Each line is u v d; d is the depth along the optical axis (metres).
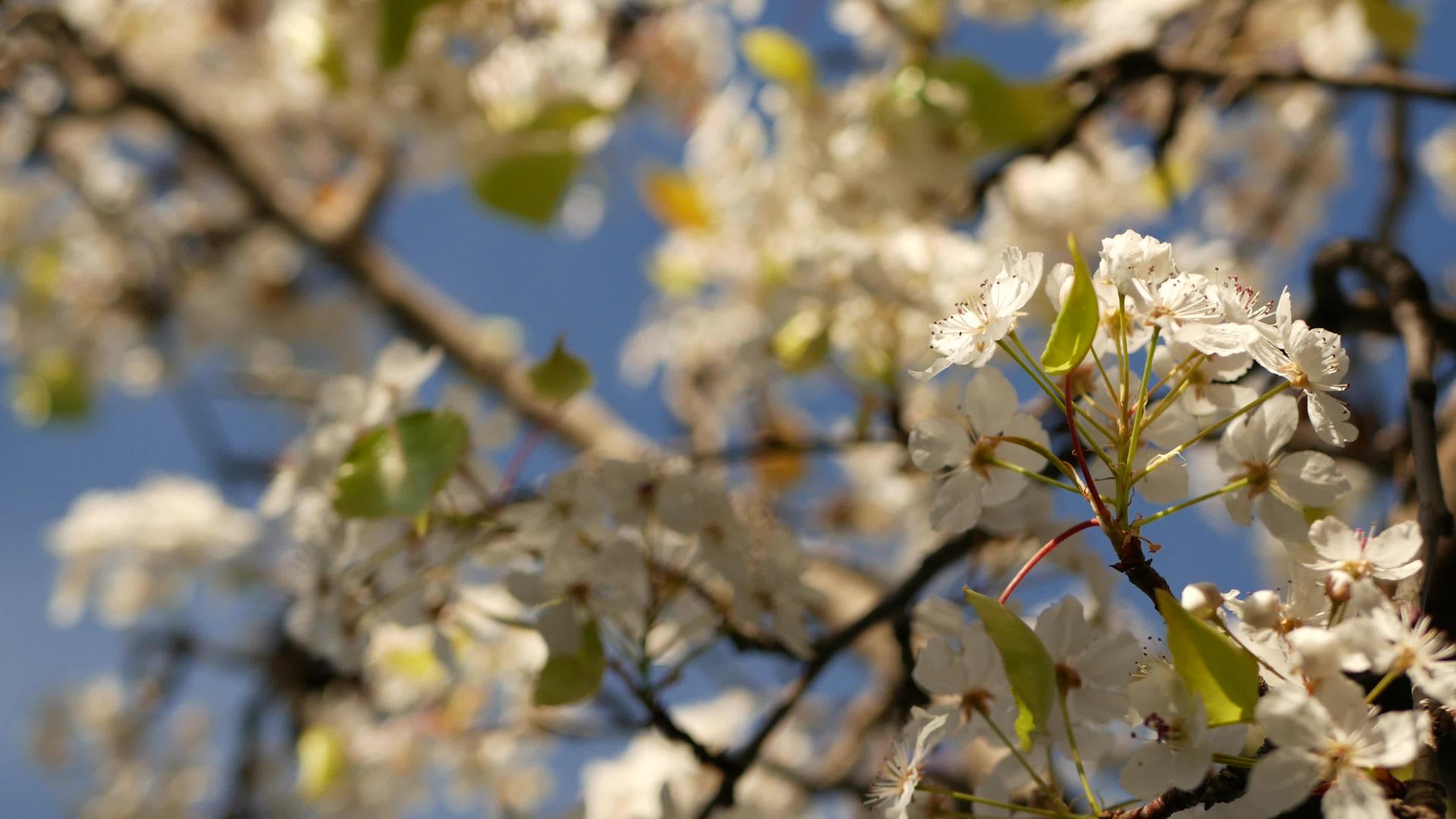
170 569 1.45
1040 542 0.62
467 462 0.62
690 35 1.17
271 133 1.53
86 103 1.39
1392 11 0.85
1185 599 0.49
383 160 1.54
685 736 0.62
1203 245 1.11
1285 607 0.49
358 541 0.62
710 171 1.08
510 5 0.95
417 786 0.96
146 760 1.35
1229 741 0.47
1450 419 0.63
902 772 0.51
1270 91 1.09
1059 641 0.50
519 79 0.96
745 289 1.03
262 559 1.40
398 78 0.93
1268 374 0.57
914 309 0.77
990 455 0.51
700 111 1.18
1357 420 0.68
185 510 1.48
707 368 1.08
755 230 0.94
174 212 1.62
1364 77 0.77
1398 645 0.47
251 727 1.10
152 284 1.59
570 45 0.98
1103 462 0.51
